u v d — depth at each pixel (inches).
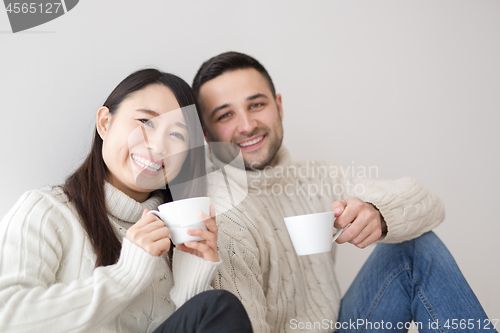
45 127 49.5
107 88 54.1
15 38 48.9
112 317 29.7
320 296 51.5
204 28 62.2
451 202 74.0
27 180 48.1
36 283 29.6
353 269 69.2
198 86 58.2
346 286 68.7
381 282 47.5
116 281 29.3
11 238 31.0
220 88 57.6
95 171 37.5
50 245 32.6
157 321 36.0
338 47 71.1
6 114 47.6
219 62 57.9
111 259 34.4
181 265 35.3
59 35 51.4
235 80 57.6
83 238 34.4
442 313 42.4
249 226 45.9
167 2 59.7
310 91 69.1
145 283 29.9
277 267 47.5
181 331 28.0
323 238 36.5
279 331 46.9
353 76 71.5
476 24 78.0
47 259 31.7
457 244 73.5
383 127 72.4
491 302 72.4
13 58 48.6
